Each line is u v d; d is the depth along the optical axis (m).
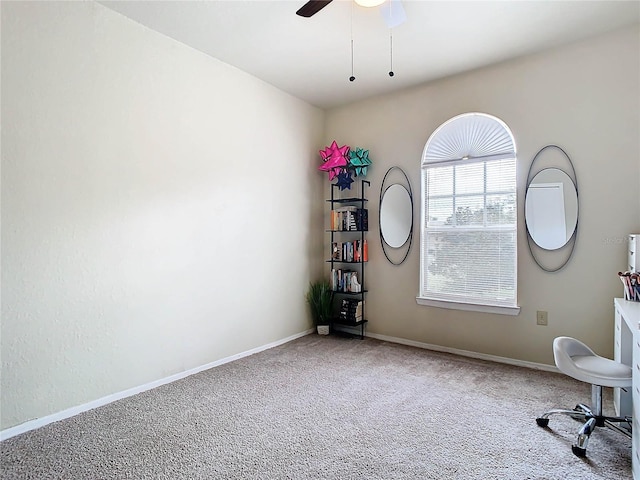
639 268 2.48
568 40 2.92
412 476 1.74
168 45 2.88
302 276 4.22
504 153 3.33
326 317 4.22
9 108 2.08
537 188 3.13
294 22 2.66
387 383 2.84
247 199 3.55
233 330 3.41
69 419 2.29
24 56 2.14
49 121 2.24
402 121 3.90
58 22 2.27
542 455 1.90
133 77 2.66
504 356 3.31
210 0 2.40
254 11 2.52
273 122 3.82
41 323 2.22
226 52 3.12
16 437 2.09
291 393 2.67
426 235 3.79
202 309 3.14
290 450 1.96
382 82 3.71
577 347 2.27
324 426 2.20
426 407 2.44
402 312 3.90
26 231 2.16
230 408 2.44
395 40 2.89
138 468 1.81
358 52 3.10
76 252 2.37
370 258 4.14
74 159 2.35
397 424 2.22
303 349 3.71
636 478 1.67
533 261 3.16
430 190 3.77
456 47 3.02
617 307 2.36
